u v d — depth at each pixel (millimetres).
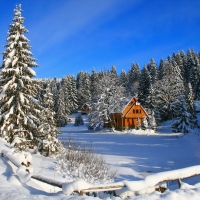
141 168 16078
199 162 17891
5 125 15289
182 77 71688
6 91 15633
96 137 38719
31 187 7871
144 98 65562
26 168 9570
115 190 6680
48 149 17938
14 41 15805
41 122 18125
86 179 12070
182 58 92688
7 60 15453
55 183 6738
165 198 5879
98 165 13461
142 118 54938
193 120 45062
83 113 85688
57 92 78562
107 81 53875
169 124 54562
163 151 23688
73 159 14492
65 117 70500
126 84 90688
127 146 27438
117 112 54031
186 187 7090
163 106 58031
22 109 15867
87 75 94125
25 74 16234
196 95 67625
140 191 6734
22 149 14438
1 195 6367
